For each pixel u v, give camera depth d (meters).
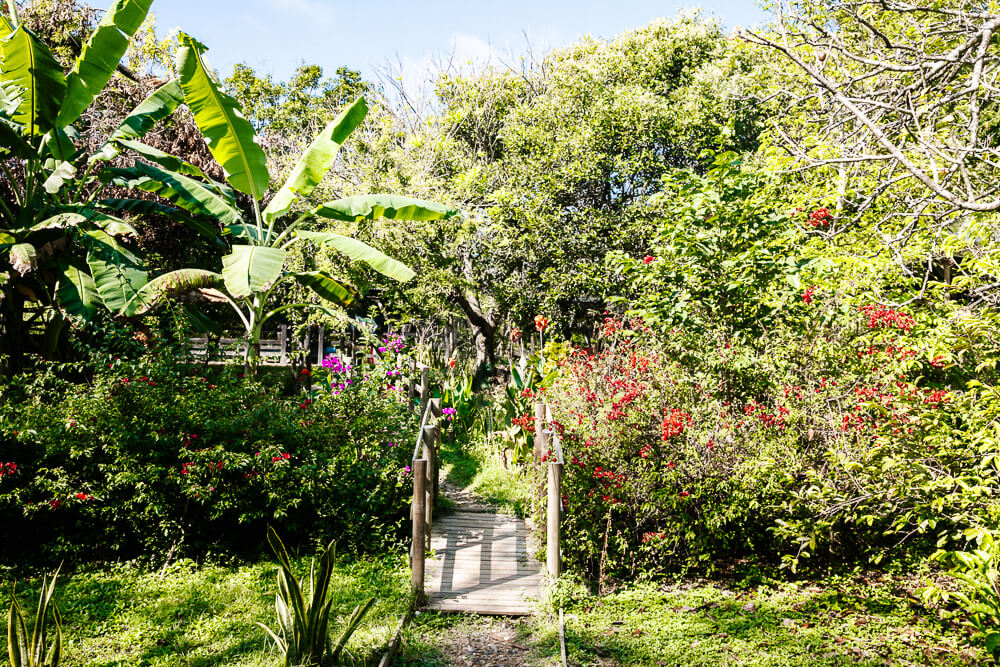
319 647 4.41
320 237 8.91
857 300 6.54
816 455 5.97
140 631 5.03
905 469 4.72
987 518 4.11
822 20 4.90
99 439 6.27
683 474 6.13
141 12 7.67
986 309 4.82
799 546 6.23
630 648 4.96
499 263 15.93
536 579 6.14
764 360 6.58
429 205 9.21
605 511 6.27
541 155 15.33
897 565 5.97
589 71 15.96
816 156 6.28
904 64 4.75
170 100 9.33
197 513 6.50
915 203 4.98
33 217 8.52
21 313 8.84
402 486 7.15
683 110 14.78
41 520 6.30
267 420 6.90
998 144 6.30
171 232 13.78
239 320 13.88
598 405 7.04
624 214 15.00
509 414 10.48
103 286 7.61
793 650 4.83
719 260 7.17
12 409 6.23
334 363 7.86
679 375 6.90
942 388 5.86
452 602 5.68
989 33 3.86
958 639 4.81
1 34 7.14
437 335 18.91
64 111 8.06
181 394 6.71
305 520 6.81
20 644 3.74
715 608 5.54
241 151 8.44
